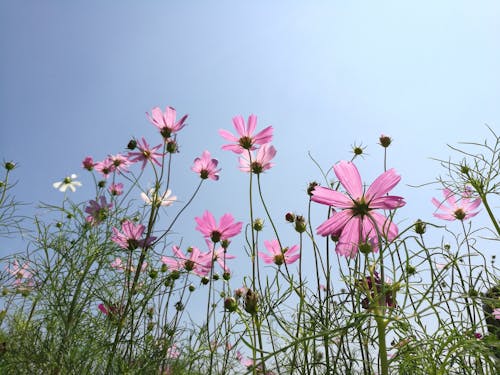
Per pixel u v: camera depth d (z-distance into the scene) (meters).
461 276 0.42
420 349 0.31
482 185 0.49
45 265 0.56
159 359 0.51
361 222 0.30
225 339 0.50
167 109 0.57
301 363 0.39
